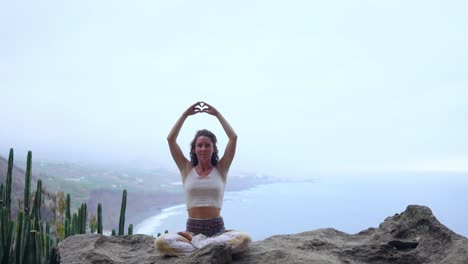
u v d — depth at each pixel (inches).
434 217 114.4
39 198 140.4
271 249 110.2
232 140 112.8
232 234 105.0
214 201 108.5
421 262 105.3
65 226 148.9
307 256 104.5
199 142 109.8
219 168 112.5
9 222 132.4
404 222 117.1
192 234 108.1
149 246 127.3
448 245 107.0
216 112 115.3
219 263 96.7
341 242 123.6
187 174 111.7
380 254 109.3
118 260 116.6
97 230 157.0
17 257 129.2
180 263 97.2
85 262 115.7
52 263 138.7
